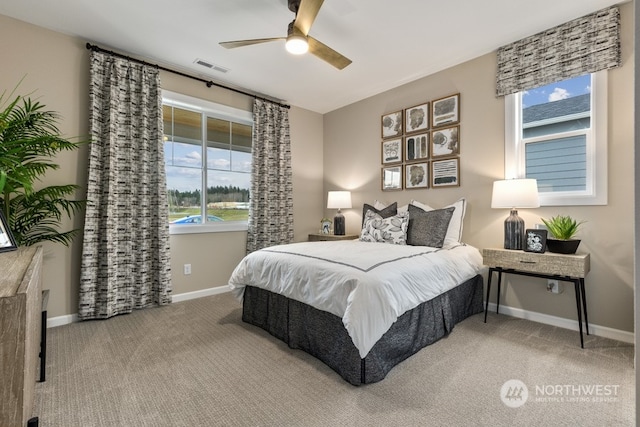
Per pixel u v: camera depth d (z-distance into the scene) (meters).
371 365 1.74
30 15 2.46
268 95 4.20
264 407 1.54
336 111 4.74
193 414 1.49
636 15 0.85
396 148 3.91
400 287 1.92
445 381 1.76
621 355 2.06
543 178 2.75
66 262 2.72
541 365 1.93
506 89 2.88
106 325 2.64
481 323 2.67
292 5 2.24
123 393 1.65
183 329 2.57
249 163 4.18
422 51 3.02
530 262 2.43
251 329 2.58
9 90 2.48
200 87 3.60
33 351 1.27
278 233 4.24
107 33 2.72
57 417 1.46
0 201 2.21
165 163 3.32
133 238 2.99
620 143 2.31
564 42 2.54
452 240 3.04
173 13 2.44
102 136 2.82
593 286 2.44
